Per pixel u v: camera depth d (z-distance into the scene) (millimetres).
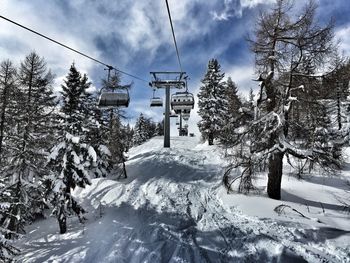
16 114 16375
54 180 14148
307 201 14984
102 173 23062
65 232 14016
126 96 15336
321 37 13914
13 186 15219
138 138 64375
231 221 12930
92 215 16219
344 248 9312
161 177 21562
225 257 9734
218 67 37969
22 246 12836
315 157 14219
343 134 29281
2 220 14523
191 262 9555
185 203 16141
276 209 13500
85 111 19719
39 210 16938
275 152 14508
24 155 15633
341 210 13688
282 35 15344
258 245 10211
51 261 10703
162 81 26734
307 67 14867
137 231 12781
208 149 30969
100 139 22672
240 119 16562
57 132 16281
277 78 15531
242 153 16359
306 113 15578
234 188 17547
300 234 10641
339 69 13922
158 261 9773
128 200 17703
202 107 36219
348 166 22250
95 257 10664
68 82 16172
